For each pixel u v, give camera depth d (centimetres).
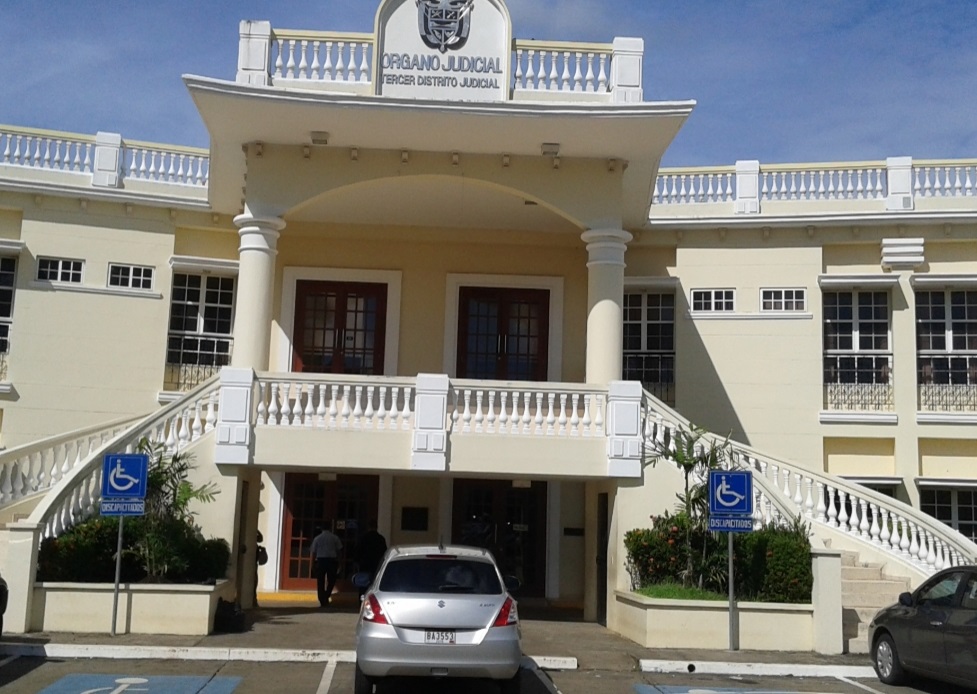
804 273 2205
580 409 1727
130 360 2131
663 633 1441
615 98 1688
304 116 1641
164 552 1446
